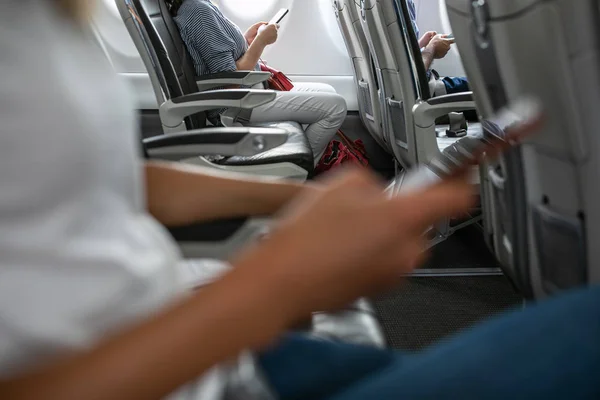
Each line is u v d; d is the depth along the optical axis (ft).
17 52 1.20
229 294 0.93
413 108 6.12
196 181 2.10
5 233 1.12
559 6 1.56
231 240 2.56
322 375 1.61
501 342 1.10
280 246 0.95
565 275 2.08
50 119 1.20
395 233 0.93
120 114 1.51
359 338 2.25
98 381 0.91
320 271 0.91
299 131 7.61
